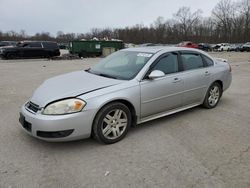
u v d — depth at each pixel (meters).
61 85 4.09
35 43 24.56
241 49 48.72
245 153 3.68
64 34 89.69
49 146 3.85
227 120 5.05
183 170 3.23
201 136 4.27
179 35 90.44
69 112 3.55
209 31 88.88
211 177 3.08
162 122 4.89
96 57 30.00
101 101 3.74
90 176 3.11
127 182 2.99
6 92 7.64
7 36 84.06
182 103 5.03
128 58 4.84
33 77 10.98
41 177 3.08
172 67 4.80
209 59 5.71
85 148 3.81
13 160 3.45
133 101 4.11
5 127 4.59
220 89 5.98
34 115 3.61
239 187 2.90
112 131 3.96
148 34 89.94
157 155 3.62
